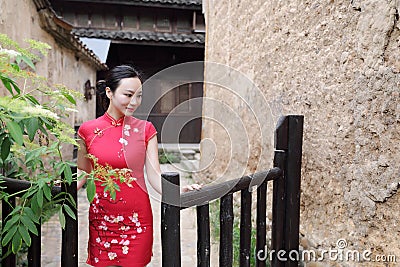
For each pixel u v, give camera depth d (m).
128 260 1.92
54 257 3.05
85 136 1.91
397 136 1.61
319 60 2.21
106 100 2.01
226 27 4.42
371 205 1.76
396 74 1.61
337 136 2.01
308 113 2.32
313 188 2.24
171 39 8.80
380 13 1.70
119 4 9.10
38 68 4.54
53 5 9.20
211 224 3.41
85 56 7.51
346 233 1.94
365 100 1.80
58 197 1.57
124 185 1.87
